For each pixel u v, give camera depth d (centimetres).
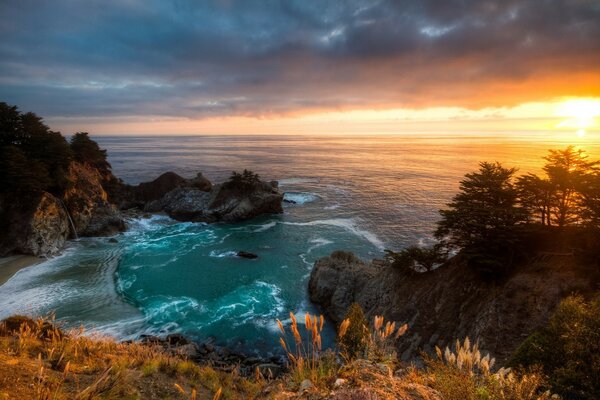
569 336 846
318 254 5325
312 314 3722
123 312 3534
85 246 5644
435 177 12431
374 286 3678
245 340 3155
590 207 2664
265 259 5112
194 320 3447
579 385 729
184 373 976
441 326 2866
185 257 5172
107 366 776
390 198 9088
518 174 11406
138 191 8569
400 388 484
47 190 5888
